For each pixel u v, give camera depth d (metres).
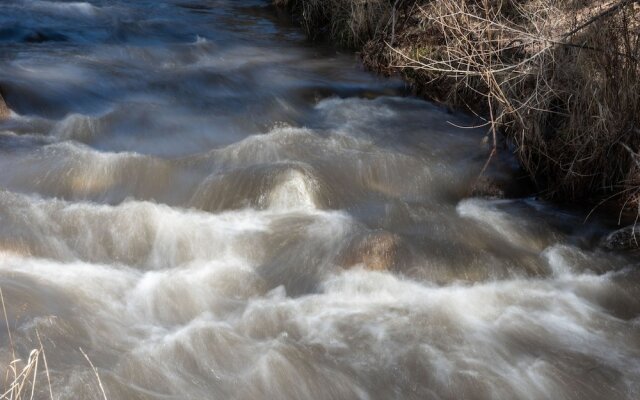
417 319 5.33
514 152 7.84
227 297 5.52
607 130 6.94
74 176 7.11
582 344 5.19
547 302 5.71
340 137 8.34
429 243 6.30
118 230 6.22
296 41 12.90
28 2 13.91
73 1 14.45
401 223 6.75
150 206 6.49
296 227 6.44
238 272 5.83
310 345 4.97
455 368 4.84
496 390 4.67
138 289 5.52
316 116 9.62
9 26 12.22
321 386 4.63
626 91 6.88
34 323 4.89
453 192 7.54
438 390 4.65
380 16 11.91
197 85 10.28
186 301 5.43
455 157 8.20
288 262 5.97
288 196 6.80
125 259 5.98
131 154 7.47
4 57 10.65
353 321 5.27
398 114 9.54
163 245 6.14
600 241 6.68
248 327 5.15
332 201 7.00
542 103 7.38
